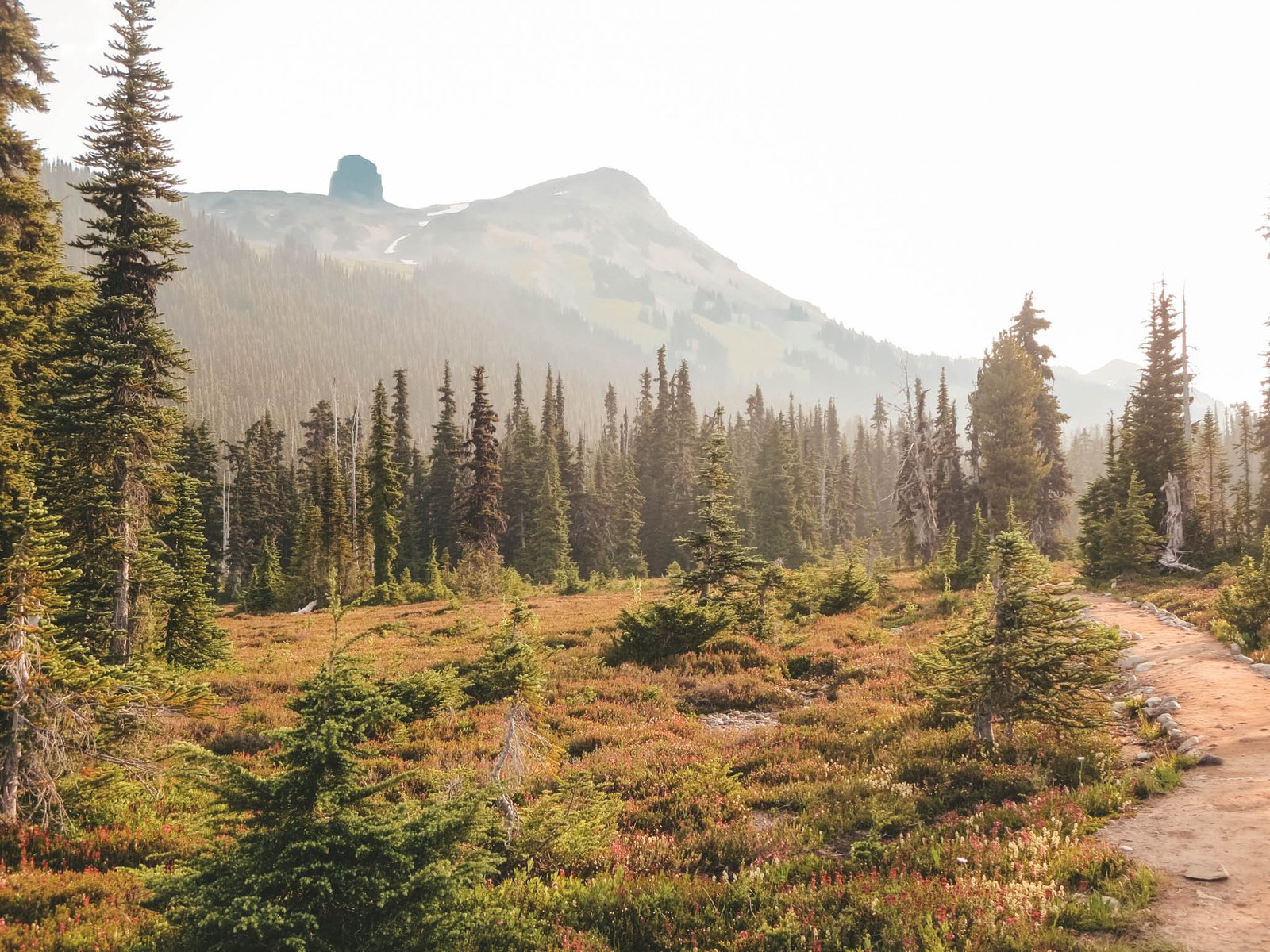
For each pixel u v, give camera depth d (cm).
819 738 1441
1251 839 757
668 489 8244
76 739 1024
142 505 1789
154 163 1838
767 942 659
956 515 5328
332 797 580
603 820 1022
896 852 829
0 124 1806
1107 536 3619
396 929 574
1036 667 1112
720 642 2367
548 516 6850
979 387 5159
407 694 1662
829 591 3278
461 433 7800
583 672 2158
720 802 1127
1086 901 650
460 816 618
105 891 837
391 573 5525
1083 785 966
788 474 7406
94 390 1692
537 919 726
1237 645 1744
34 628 984
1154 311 4156
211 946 552
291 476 8306
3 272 1741
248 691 2012
